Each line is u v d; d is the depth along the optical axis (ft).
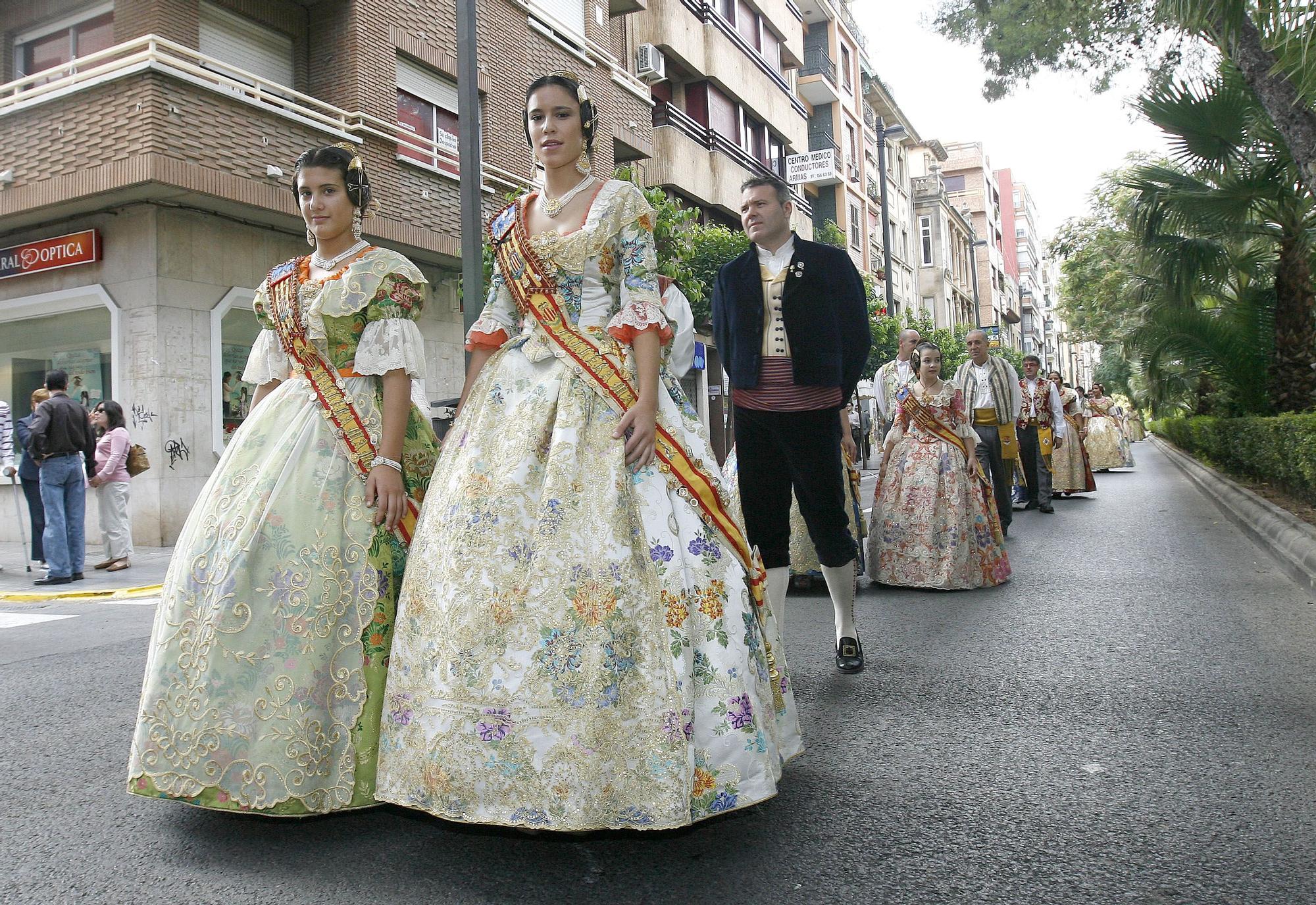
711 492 8.64
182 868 7.84
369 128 43.29
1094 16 31.91
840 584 14.24
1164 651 15.39
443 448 9.02
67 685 14.94
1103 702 12.60
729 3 86.17
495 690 7.59
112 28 40.19
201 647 8.34
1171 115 37.81
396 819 8.85
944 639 16.63
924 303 166.91
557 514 8.03
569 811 7.36
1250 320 48.01
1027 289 347.56
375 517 8.96
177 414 37.83
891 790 9.51
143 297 37.52
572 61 58.80
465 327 26.13
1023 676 13.99
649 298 8.70
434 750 7.70
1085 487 47.98
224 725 8.21
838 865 7.79
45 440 28.73
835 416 13.21
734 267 13.69
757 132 92.12
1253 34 24.77
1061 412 40.29
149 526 37.40
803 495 13.44
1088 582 22.47
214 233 39.45
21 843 8.43
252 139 37.86
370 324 9.32
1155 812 8.86
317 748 8.32
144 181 34.22
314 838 8.43
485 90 51.44
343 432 9.09
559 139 8.98
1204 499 45.47
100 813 9.16
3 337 43.11
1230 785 9.52
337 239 9.77
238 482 8.86
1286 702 12.41
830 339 12.98
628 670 7.71
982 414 28.37
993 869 7.70
